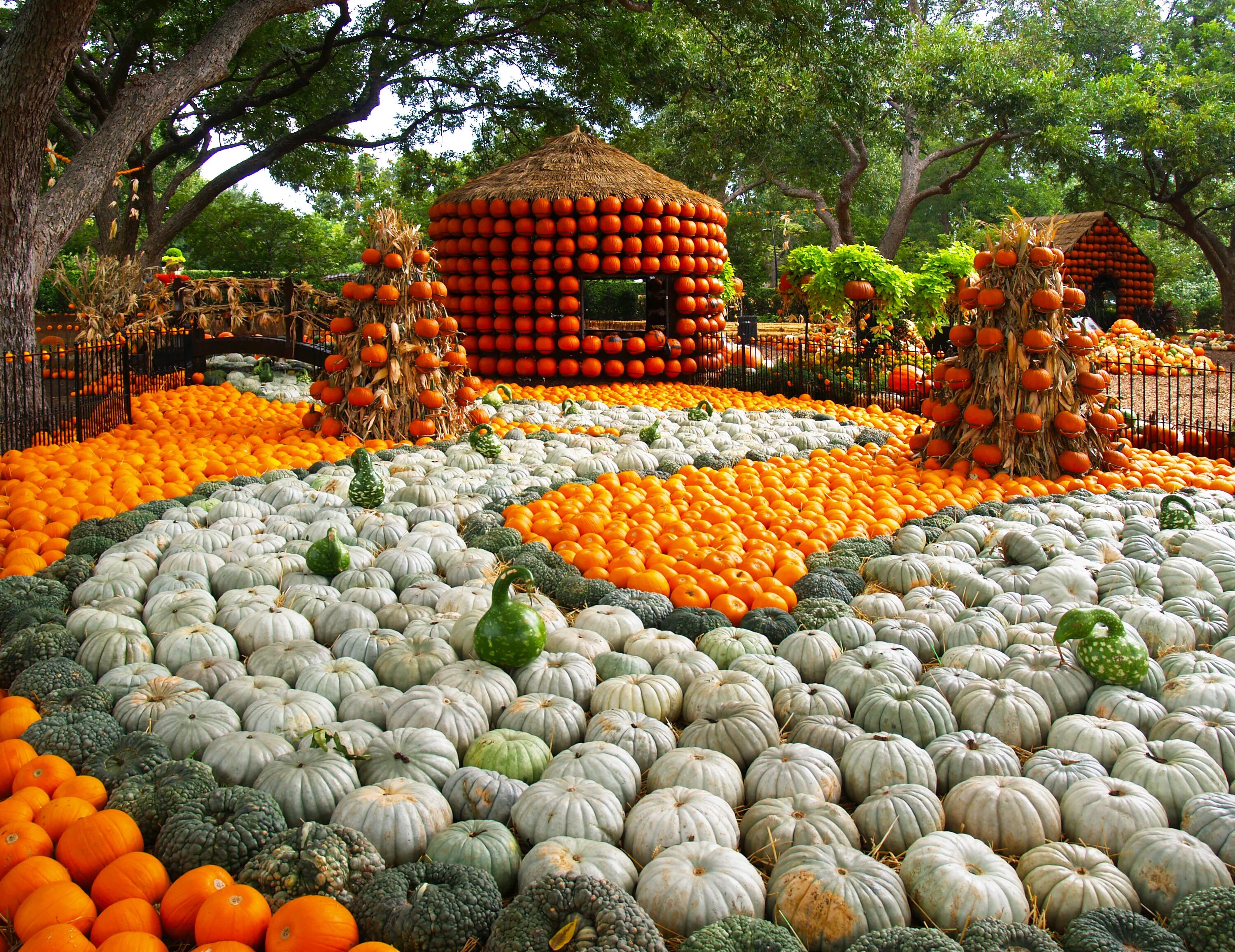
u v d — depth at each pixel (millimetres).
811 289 16172
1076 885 3100
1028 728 4172
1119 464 8820
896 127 34469
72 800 3480
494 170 17750
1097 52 39750
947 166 55938
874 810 3510
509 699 4422
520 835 3484
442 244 16938
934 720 4145
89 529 6516
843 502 7449
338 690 4465
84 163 11828
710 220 17594
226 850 3246
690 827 3375
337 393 10062
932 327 17672
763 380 16062
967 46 32250
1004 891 3078
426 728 3990
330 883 3115
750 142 32875
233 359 17234
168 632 5027
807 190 39156
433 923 2920
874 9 26922
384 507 7293
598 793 3549
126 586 5641
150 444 9164
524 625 4586
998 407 8734
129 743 3893
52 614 5117
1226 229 41156
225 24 13758
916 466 9445
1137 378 16984
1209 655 4719
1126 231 42906
